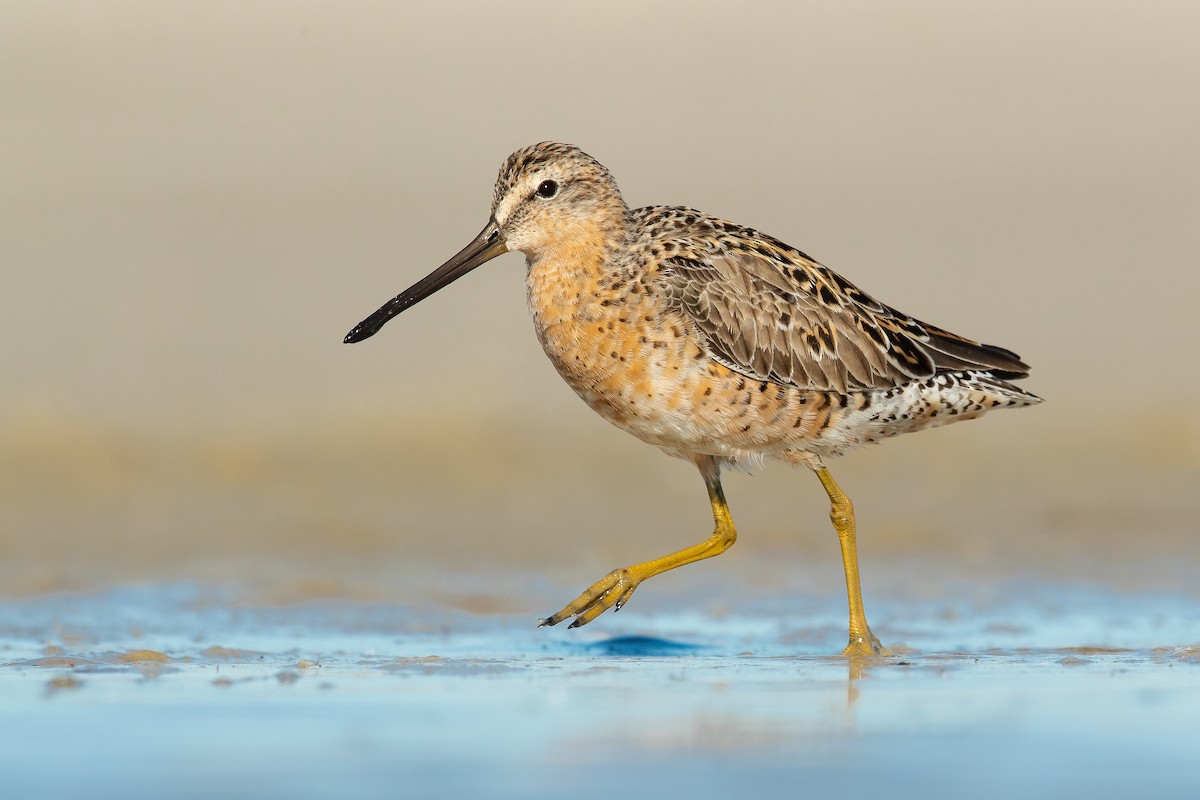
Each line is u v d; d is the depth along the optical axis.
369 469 16.41
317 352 19.69
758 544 14.33
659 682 8.77
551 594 12.45
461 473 16.36
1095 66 30.56
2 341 19.53
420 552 13.95
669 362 10.70
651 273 10.75
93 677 8.88
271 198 24.81
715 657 9.95
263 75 28.50
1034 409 18.47
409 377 18.97
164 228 23.45
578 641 10.65
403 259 22.89
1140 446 17.33
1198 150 27.95
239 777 6.42
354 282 21.97
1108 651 10.02
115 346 19.62
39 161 25.38
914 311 21.86
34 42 28.72
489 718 7.63
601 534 14.62
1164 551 14.00
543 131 27.66
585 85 29.09
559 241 10.90
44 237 22.88
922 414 11.14
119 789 6.21
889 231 24.73
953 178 26.78
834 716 7.64
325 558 13.70
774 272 10.94
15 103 27.09
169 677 8.89
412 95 28.27
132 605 11.66
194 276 21.92
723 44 30.48
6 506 15.12
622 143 27.52
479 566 13.48
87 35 29.09
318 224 23.95
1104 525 14.94
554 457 16.81
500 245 11.09
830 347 10.89
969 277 23.03
